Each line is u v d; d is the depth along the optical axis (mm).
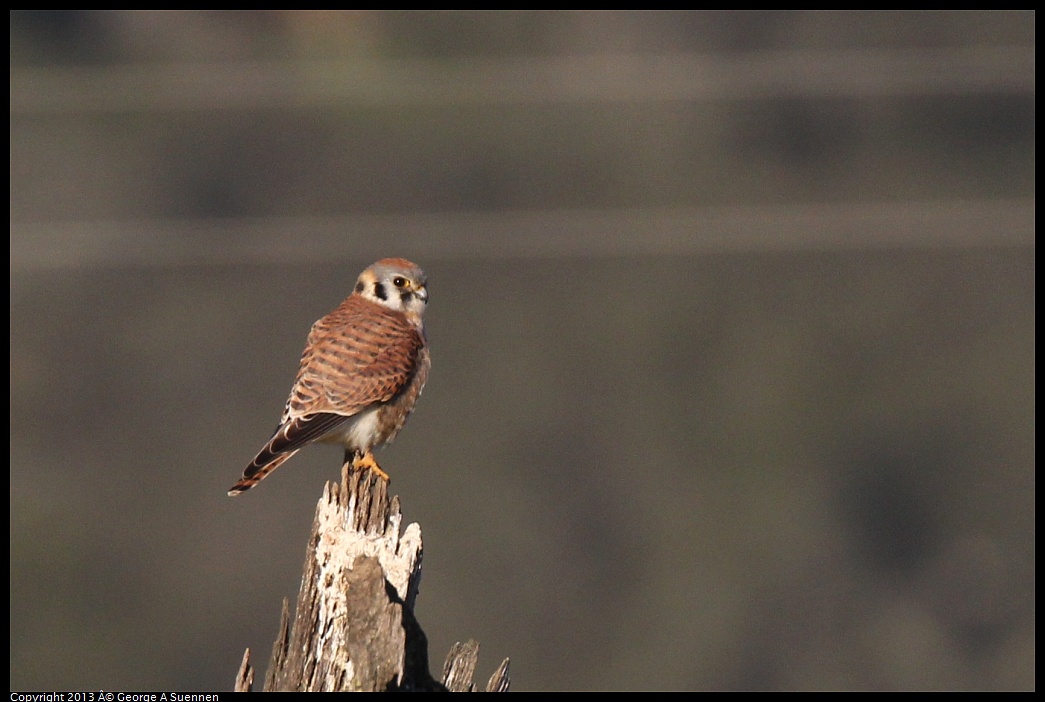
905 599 19812
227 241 21297
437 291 20938
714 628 19234
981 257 21375
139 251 21109
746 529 19781
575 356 20750
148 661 18453
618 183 22031
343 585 4930
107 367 20250
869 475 20266
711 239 21594
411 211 21859
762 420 20250
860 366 20812
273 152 22078
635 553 19594
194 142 22172
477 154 22062
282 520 19219
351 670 4641
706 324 20984
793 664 19234
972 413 20609
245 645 18734
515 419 20156
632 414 20312
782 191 22141
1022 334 21031
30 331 20281
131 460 19812
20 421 19656
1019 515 20125
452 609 18969
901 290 21281
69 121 21969
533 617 18984
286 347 20812
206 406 20312
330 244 21250
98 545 19031
